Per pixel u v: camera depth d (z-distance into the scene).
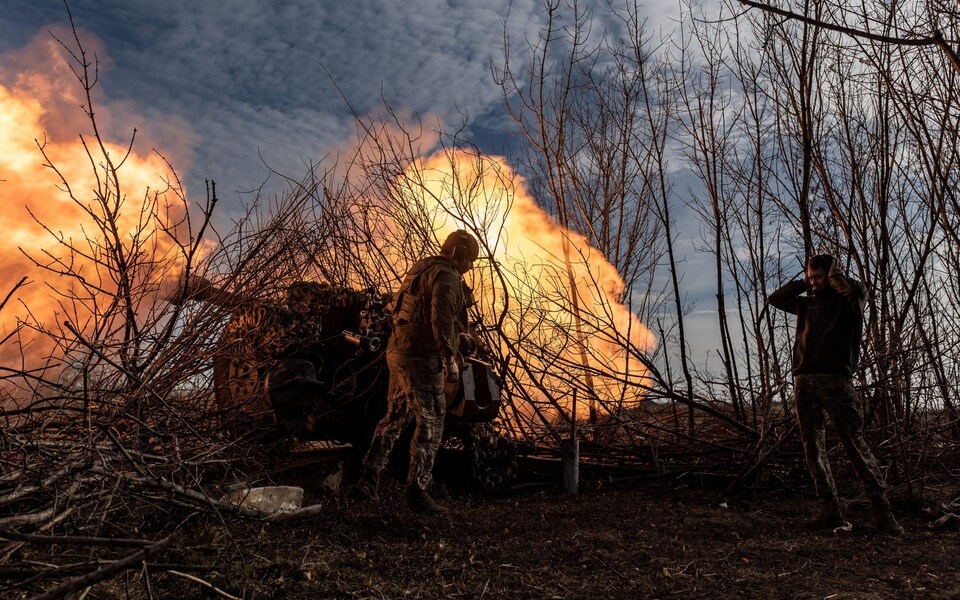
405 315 4.77
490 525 4.49
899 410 6.12
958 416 6.27
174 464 3.77
